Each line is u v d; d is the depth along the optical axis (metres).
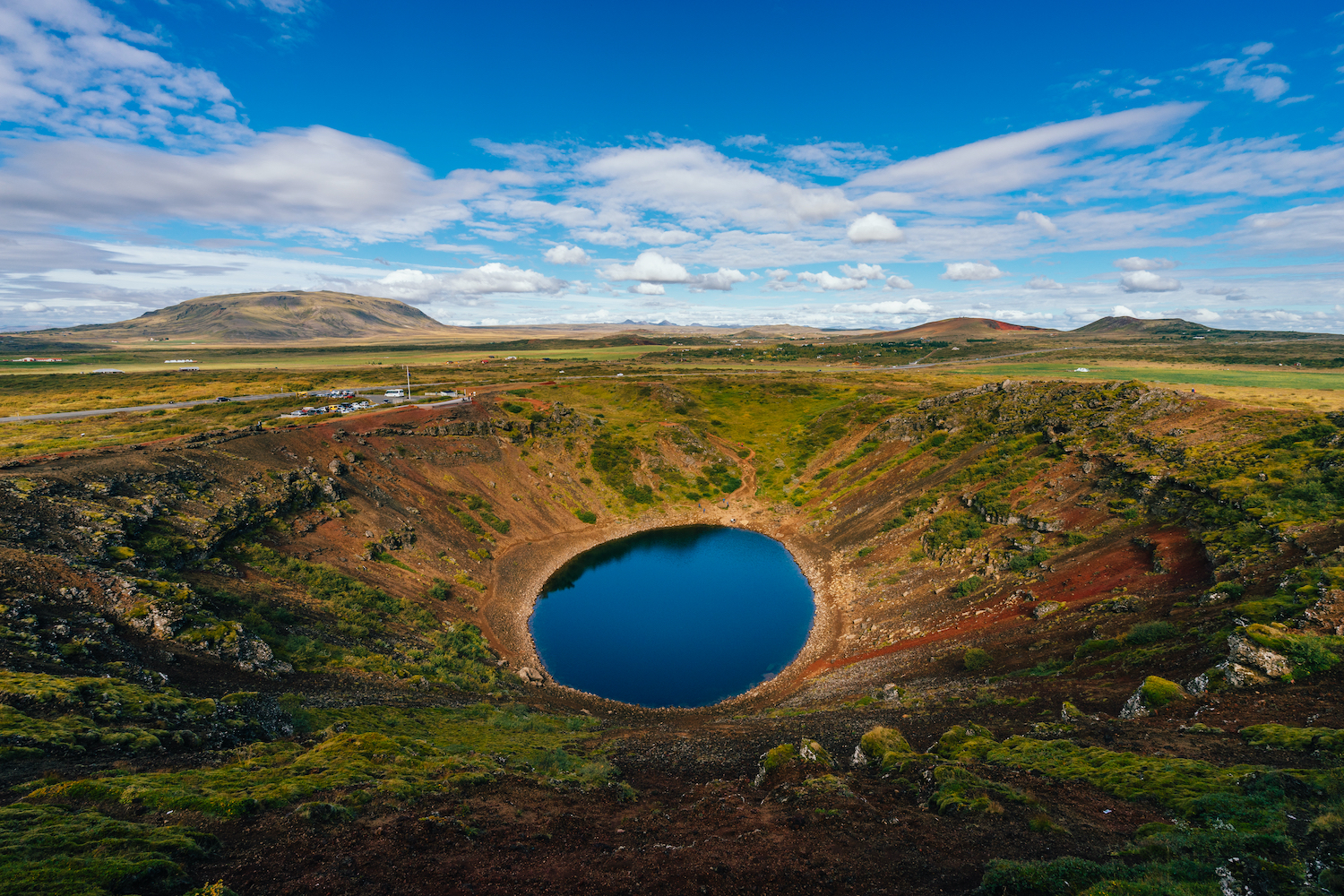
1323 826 14.55
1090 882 14.04
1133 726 25.62
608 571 85.69
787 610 71.31
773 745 32.50
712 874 16.77
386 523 73.38
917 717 34.12
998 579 57.66
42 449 76.31
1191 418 71.62
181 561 47.38
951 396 117.44
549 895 15.51
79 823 15.81
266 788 19.83
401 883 15.52
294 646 42.09
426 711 37.25
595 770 28.20
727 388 165.62
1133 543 52.22
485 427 113.44
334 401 128.00
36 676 25.33
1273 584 34.62
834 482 109.56
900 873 16.28
